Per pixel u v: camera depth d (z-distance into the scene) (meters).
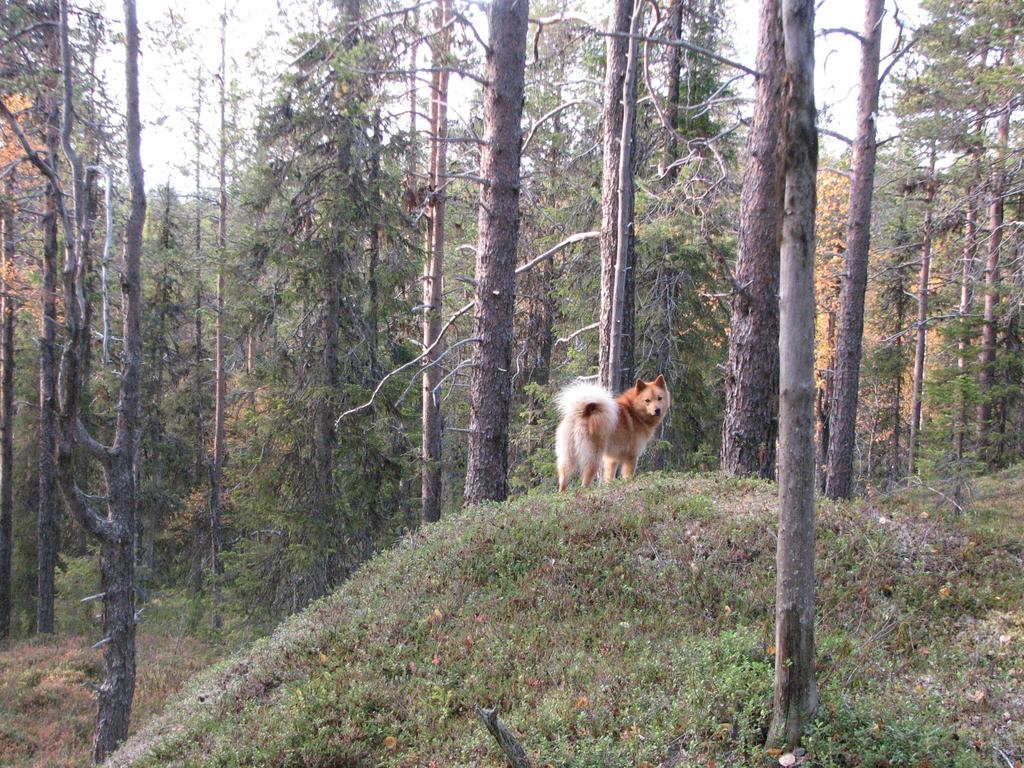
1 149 14.25
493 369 11.55
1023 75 13.88
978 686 5.48
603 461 11.03
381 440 18.03
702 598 6.92
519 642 6.61
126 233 11.13
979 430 21.52
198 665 18.88
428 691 6.13
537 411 19.33
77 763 13.62
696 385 18.48
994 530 7.98
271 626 17.62
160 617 23.81
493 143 11.31
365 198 16.14
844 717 4.90
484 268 11.52
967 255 18.42
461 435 27.03
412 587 7.91
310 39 12.96
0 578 20.25
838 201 26.22
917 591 6.75
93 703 16.20
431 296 18.09
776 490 8.75
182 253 25.67
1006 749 4.78
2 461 20.34
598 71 16.42
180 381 28.95
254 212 16.30
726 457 10.02
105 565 11.45
